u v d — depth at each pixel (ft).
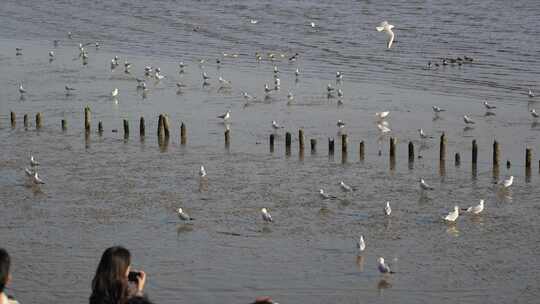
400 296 115.75
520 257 129.90
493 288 118.42
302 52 367.86
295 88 288.10
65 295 115.03
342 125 224.53
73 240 136.56
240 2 510.58
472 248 134.00
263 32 420.77
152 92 279.49
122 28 438.40
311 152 200.13
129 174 177.58
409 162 191.62
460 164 190.29
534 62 335.67
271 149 202.59
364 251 132.46
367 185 171.42
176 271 123.95
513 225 145.38
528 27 414.41
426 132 222.89
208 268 124.98
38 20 462.60
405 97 271.28
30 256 129.18
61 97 268.00
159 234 139.95
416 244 135.85
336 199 160.45
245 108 253.85
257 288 118.21
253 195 163.12
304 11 476.13
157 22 454.81
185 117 240.32
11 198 159.63
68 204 155.84
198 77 310.24
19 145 203.72
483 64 332.19
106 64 337.72
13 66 329.93
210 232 141.08
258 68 331.98
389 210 149.79
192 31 428.56
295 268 125.29
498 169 185.78
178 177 175.83
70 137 212.84
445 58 343.05
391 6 483.51
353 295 115.96
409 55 355.15
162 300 113.91
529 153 184.44
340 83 296.30
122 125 228.02
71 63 338.95
